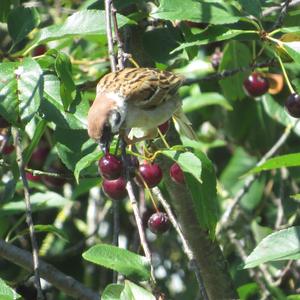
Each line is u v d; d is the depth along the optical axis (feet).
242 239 41.29
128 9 34.78
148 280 23.25
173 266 44.60
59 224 44.24
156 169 26.73
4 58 30.12
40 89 26.50
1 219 36.55
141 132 31.30
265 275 38.78
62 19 42.11
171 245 44.88
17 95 26.50
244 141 42.80
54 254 44.55
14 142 30.45
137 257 23.52
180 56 32.45
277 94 37.37
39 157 38.42
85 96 32.30
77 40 40.14
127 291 23.20
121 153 25.36
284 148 42.24
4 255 31.22
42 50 35.14
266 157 39.34
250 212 42.04
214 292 33.96
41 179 39.24
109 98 30.50
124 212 45.06
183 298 43.11
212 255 33.65
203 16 28.78
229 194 42.45
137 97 30.60
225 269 33.88
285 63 32.24
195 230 33.30
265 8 34.42
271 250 26.23
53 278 31.17
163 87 31.32
